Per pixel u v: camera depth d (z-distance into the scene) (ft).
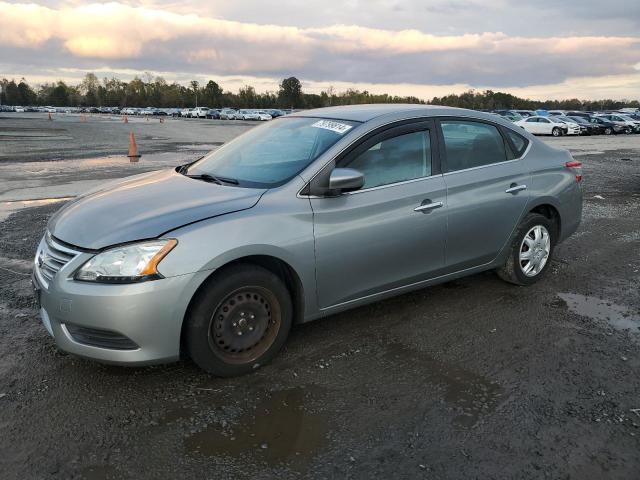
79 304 9.63
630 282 16.75
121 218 10.53
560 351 12.16
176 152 63.21
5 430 9.13
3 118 219.61
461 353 12.05
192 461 8.44
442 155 13.69
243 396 10.28
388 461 8.46
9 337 12.59
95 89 514.68
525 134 15.99
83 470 8.23
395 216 12.48
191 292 9.93
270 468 8.29
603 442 8.94
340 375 11.07
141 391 10.39
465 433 9.17
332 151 11.93
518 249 15.46
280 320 11.24
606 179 39.83
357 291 12.36
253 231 10.52
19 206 28.22
